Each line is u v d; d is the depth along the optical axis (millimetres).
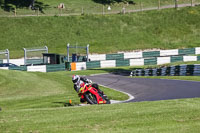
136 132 24078
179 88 68250
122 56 165000
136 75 107875
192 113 30078
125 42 197125
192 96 55562
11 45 188625
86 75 113062
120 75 111125
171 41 198625
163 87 72500
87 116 30203
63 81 85500
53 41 197125
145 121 27469
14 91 70750
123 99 59375
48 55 138875
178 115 29438
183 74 93750
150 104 37531
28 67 126062
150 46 190625
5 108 51625
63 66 134250
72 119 29047
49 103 54781
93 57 161250
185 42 196500
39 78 89125
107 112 32000
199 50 168625
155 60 145750
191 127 25109
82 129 25312
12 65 128500
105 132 24250
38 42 194250
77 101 56406
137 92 69000
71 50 184000
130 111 32125
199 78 83375
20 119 29812
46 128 25953
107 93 67562
